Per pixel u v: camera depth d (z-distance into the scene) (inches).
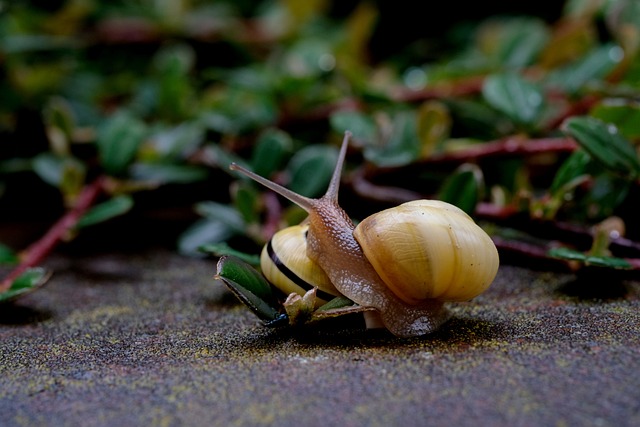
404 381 6.7
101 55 15.2
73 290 9.0
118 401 6.7
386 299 7.4
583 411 6.3
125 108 12.8
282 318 7.4
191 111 11.4
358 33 13.8
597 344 7.1
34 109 11.6
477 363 6.9
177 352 7.4
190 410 6.5
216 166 10.4
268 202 9.5
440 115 9.7
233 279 7.3
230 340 7.5
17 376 7.1
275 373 6.9
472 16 18.1
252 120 10.8
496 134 10.7
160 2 14.4
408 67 16.0
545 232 8.7
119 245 10.6
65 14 13.8
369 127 9.9
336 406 6.5
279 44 14.8
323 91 11.3
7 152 11.3
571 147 9.3
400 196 9.4
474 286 7.4
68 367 7.2
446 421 6.3
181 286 9.0
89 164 10.4
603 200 9.0
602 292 8.2
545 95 9.9
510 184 9.9
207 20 15.3
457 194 8.8
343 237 7.6
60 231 9.2
